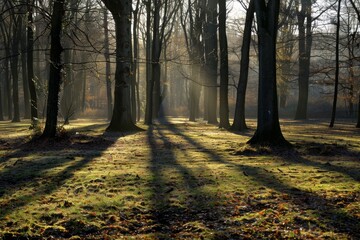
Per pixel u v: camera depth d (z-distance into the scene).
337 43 30.47
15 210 6.71
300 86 45.62
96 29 39.56
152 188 8.16
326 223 6.11
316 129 27.91
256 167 10.65
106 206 6.93
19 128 28.52
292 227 6.00
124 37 23.86
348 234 5.68
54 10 17.14
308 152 13.76
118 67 24.31
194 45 38.03
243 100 26.16
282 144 14.97
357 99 33.81
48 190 8.09
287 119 47.66
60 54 17.58
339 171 9.98
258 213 6.58
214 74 35.59
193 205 7.05
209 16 34.78
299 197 7.47
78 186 8.41
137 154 13.68
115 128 24.34
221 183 8.64
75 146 16.11
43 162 11.77
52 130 17.67
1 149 15.42
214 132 24.14
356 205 6.90
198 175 9.50
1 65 57.62
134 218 6.48
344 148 14.80
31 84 26.25
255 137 15.47
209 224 6.17
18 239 5.60
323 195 7.57
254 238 5.63
